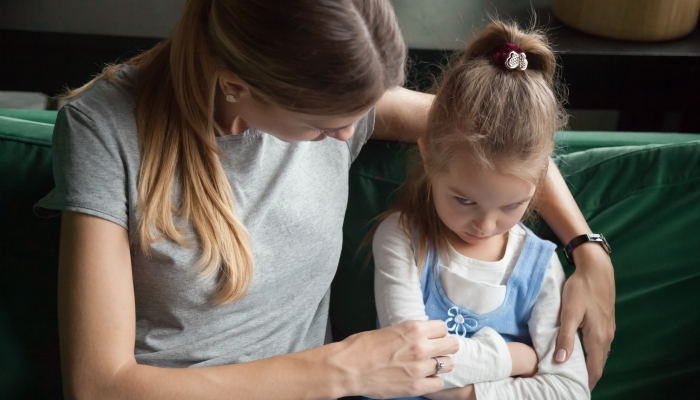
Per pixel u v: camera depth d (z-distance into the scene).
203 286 0.98
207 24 0.86
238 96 0.87
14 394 1.20
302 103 0.79
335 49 0.75
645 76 1.67
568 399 1.06
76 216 0.90
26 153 1.18
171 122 0.94
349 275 1.29
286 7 0.74
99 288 0.89
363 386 0.94
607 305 1.13
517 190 1.02
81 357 0.88
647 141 1.35
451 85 1.08
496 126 1.02
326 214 1.11
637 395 1.26
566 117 1.19
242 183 1.01
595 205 1.25
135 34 1.64
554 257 1.17
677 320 1.25
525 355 1.10
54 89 1.73
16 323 1.19
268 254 1.04
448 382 1.06
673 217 1.24
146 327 1.03
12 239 1.18
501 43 1.09
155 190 0.93
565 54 1.61
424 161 1.11
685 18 1.65
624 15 1.62
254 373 0.92
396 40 0.80
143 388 0.88
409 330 0.97
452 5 1.80
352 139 1.20
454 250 1.16
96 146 0.90
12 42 1.64
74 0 1.77
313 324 1.19
